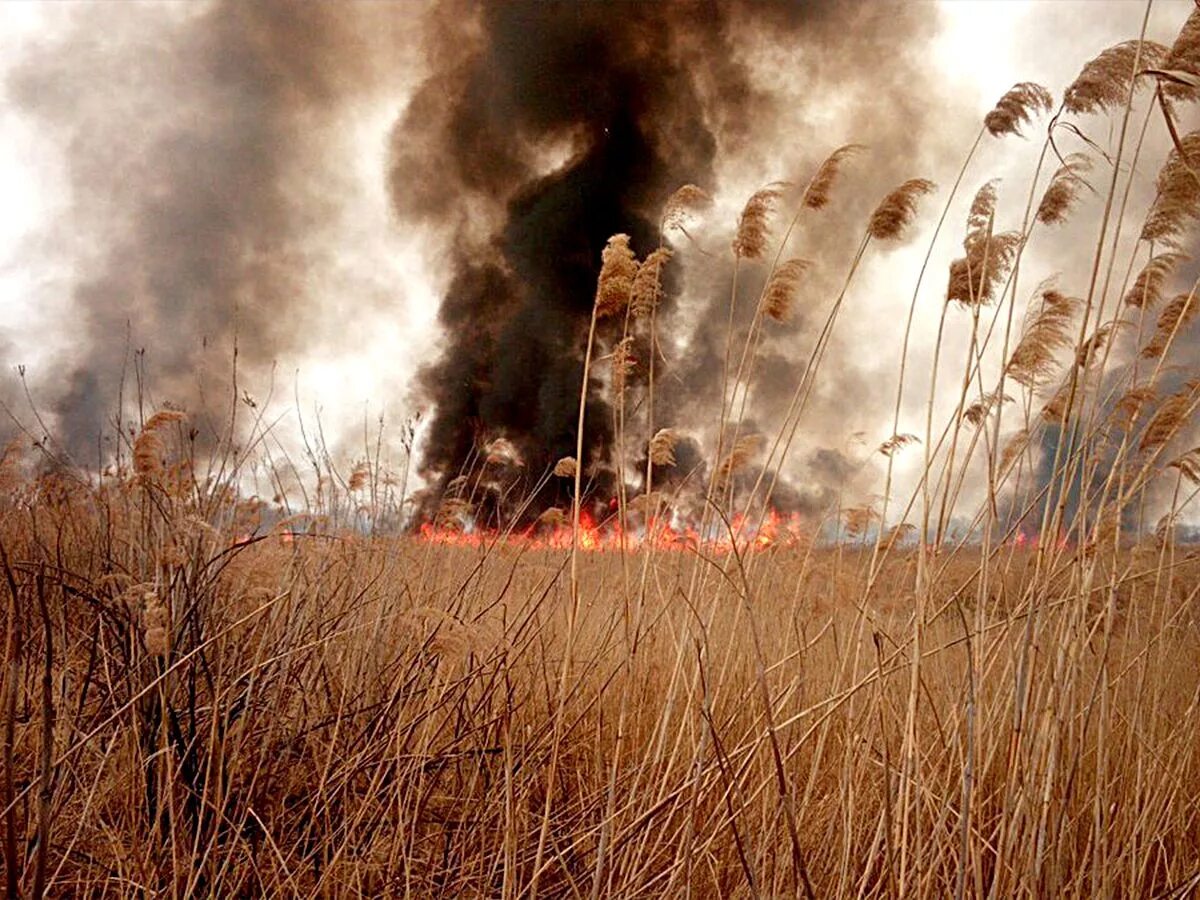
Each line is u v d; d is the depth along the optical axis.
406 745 3.75
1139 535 3.68
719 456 3.88
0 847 2.93
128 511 4.34
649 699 4.49
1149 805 3.33
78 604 4.43
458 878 3.49
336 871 3.37
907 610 3.74
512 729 3.96
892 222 3.59
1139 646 3.96
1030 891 2.73
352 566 4.85
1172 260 3.29
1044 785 2.79
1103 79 2.84
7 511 5.65
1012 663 3.14
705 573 3.76
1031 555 3.22
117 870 3.16
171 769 3.09
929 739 3.70
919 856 2.88
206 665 3.72
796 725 4.01
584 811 3.66
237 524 4.53
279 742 3.89
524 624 4.06
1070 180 3.01
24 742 3.39
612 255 3.67
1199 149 2.86
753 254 3.95
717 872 3.45
